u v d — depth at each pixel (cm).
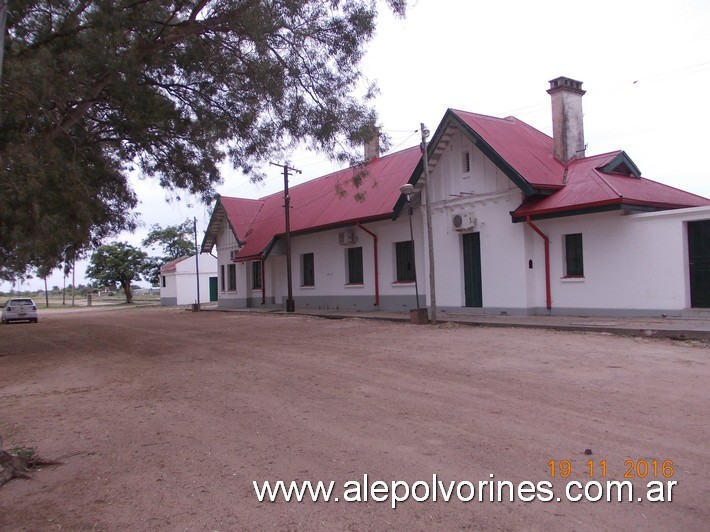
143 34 1256
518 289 1722
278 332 1688
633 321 1383
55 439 634
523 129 1973
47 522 423
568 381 805
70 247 1616
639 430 577
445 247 1984
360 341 1352
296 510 429
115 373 1068
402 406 705
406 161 2381
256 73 1362
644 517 402
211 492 466
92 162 1503
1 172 995
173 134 1590
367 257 2353
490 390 771
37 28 1168
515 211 1673
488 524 398
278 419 670
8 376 1112
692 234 1393
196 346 1432
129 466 536
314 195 2838
